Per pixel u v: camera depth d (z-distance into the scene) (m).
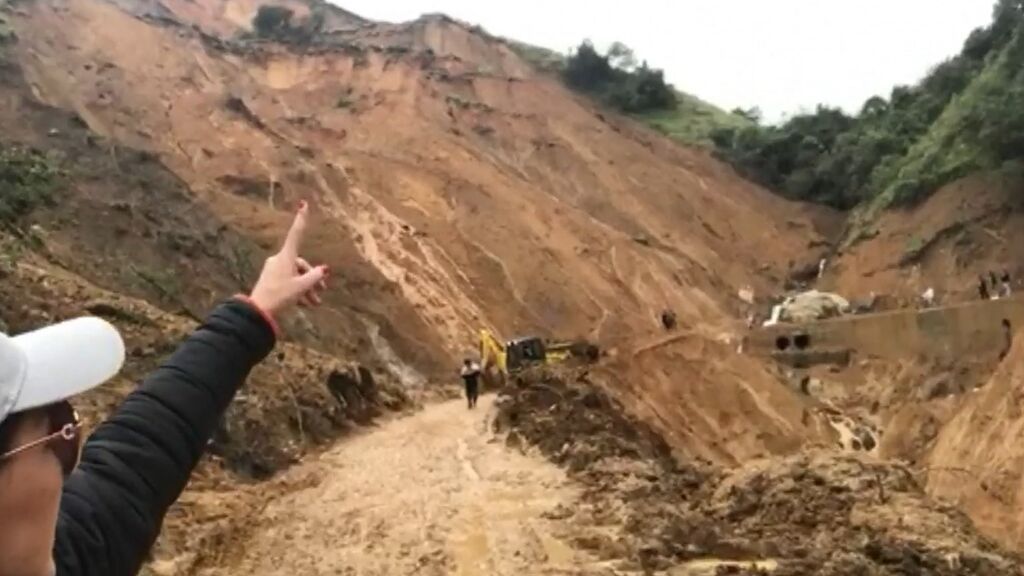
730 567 10.41
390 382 36.41
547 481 16.44
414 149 67.44
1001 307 39.06
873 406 41.41
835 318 48.00
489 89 80.75
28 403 1.91
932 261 57.47
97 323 2.10
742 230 75.75
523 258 59.72
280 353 27.50
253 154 58.91
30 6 61.81
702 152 86.31
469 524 13.58
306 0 95.00
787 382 42.91
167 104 60.94
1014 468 23.25
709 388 35.75
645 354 36.91
